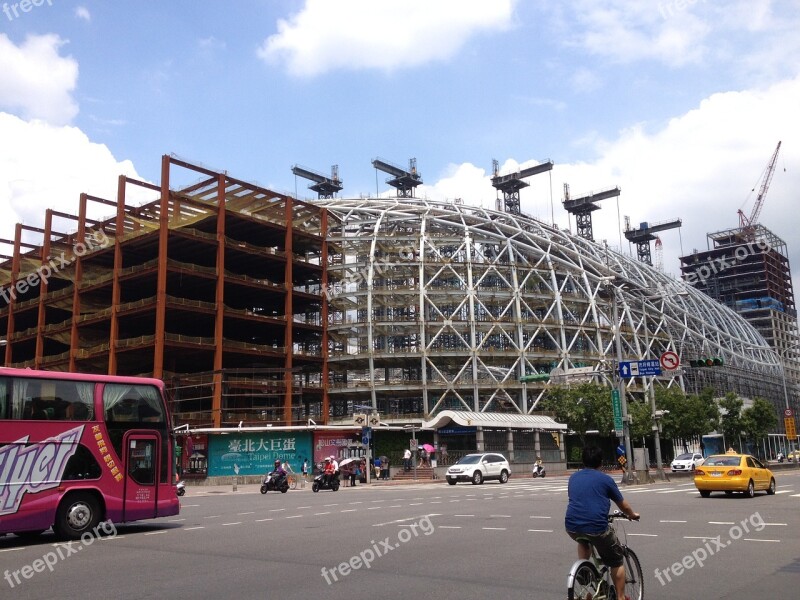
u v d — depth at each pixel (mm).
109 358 76750
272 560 15461
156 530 22312
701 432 91438
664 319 106750
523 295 90938
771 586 12195
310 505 32469
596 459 10352
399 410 94312
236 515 27656
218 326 75250
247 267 88375
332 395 90688
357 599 11383
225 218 80438
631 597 10227
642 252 193875
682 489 39750
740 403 101125
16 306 95875
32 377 20625
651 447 102062
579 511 9852
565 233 105500
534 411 90625
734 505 27641
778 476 55031
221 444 66438
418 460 75062
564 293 95375
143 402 22922
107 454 21641
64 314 98312
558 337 94375
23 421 20125
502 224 95562
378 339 93875
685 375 109438
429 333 90188
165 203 73500
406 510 27922
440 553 16078
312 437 65750
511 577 13141
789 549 16188
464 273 91938
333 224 94875
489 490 42344
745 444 119812
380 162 131250
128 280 78250
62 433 20812
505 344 93062
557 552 16125
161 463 22891
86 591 12430
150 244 78500
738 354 126250
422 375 86438
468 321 87688
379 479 64125
